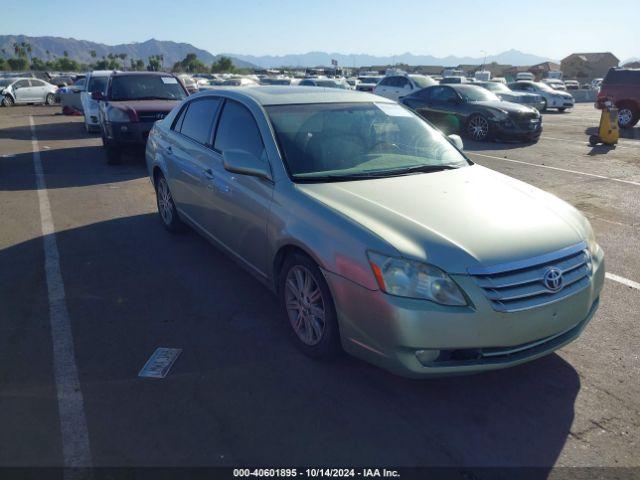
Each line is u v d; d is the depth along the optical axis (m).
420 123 4.74
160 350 3.65
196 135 5.09
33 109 25.05
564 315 3.04
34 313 4.16
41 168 9.95
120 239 5.89
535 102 23.41
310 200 3.42
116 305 4.31
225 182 4.28
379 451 2.73
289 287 3.63
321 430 2.88
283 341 3.77
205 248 5.60
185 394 3.17
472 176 3.99
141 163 10.56
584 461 2.68
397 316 2.83
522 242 3.01
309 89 4.88
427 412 3.03
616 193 8.12
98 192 8.09
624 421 2.97
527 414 3.02
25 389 3.21
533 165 10.48
